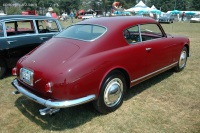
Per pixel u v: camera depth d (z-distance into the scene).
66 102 3.09
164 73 5.77
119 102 3.88
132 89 4.74
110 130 3.34
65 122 3.54
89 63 3.25
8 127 3.44
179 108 3.93
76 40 3.70
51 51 3.58
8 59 5.48
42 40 6.11
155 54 4.47
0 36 5.37
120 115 3.72
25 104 4.17
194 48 9.22
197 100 4.24
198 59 7.27
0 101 4.30
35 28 6.05
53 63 3.27
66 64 3.18
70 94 3.10
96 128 3.39
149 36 4.54
